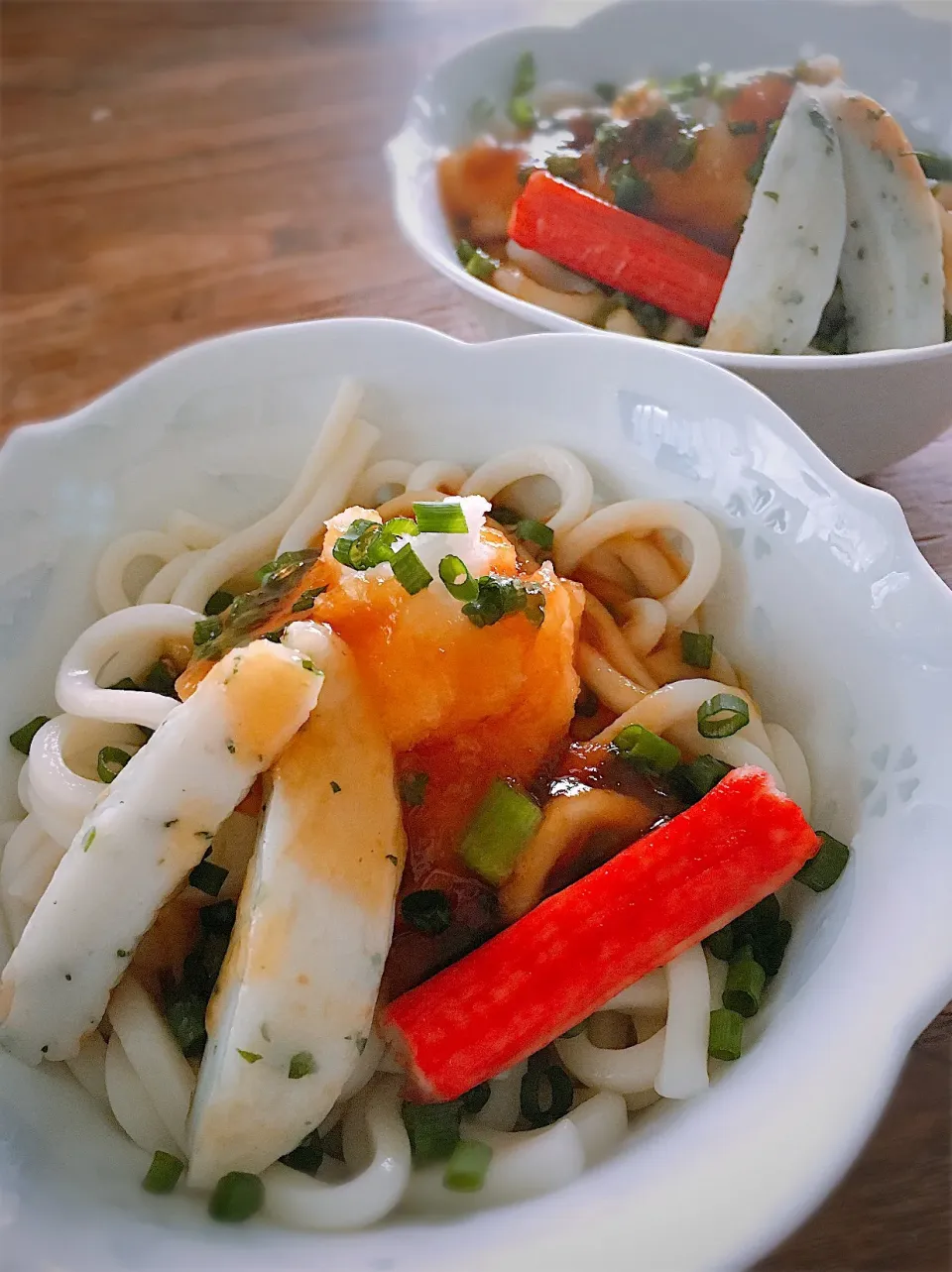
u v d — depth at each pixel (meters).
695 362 0.20
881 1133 0.17
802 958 0.17
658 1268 0.12
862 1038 0.14
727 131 0.27
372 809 0.16
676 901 0.16
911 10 0.31
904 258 0.24
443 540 0.18
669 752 0.19
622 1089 0.17
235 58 0.43
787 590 0.19
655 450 0.21
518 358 0.21
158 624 0.20
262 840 0.16
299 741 0.16
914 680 0.17
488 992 0.16
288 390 0.22
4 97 0.41
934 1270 0.16
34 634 0.20
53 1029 0.17
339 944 0.15
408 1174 0.16
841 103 0.24
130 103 0.41
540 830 0.18
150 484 0.22
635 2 0.32
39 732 0.19
